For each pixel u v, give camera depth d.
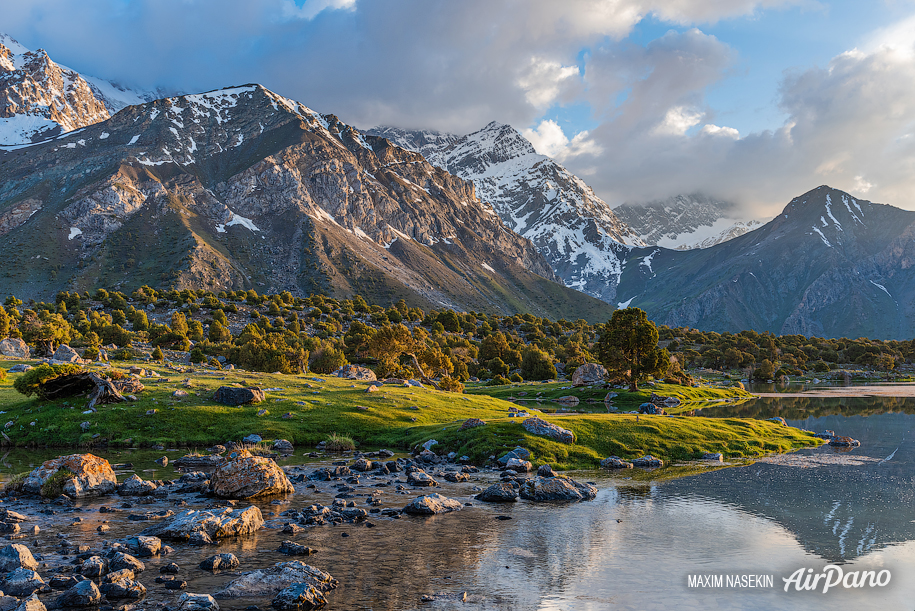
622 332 110.00
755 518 32.09
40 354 116.62
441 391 83.44
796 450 56.69
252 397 65.00
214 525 27.34
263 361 117.81
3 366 84.69
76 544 25.69
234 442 54.66
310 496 36.22
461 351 171.88
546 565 24.25
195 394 67.19
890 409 101.44
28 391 61.44
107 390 62.72
